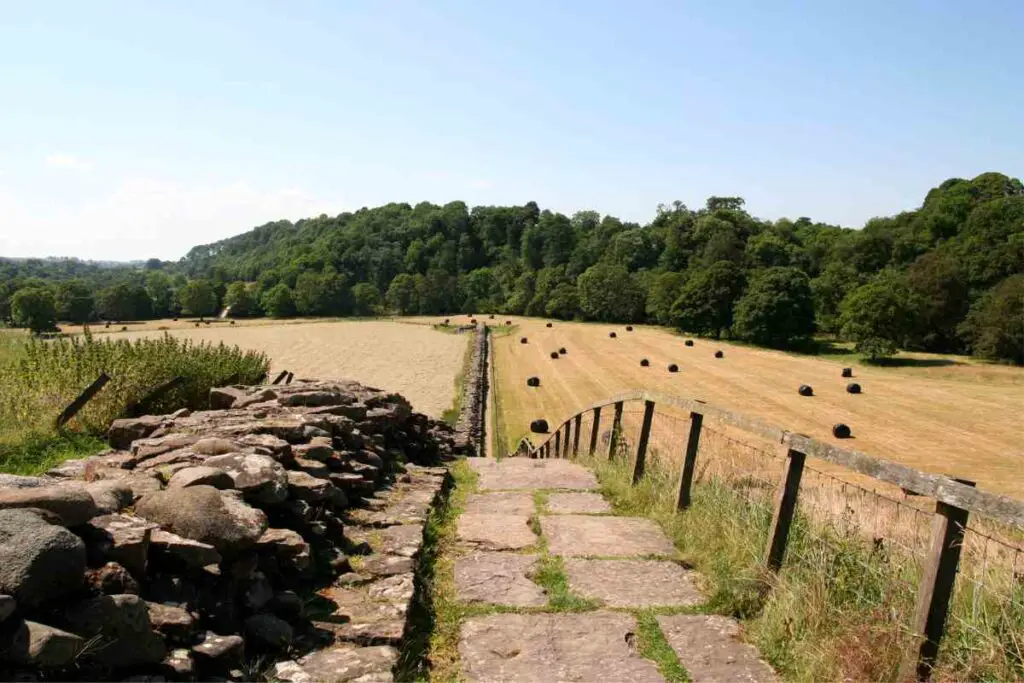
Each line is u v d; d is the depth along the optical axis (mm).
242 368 12703
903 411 41219
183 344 12828
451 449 12859
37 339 11930
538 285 132875
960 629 3730
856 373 57844
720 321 92688
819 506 5656
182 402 10281
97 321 117375
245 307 135125
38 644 2479
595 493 7777
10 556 2674
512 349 75875
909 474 3488
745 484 6508
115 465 5188
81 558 2887
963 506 3105
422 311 140000
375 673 3414
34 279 105062
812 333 86000
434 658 3889
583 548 5703
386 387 49875
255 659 3428
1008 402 44219
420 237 173875
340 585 4441
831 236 126062
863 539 4852
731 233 121438
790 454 4641
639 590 4844
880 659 3465
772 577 4523
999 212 87250
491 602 4637
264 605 3803
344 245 163125
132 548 3229
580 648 4008
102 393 8859
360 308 138625
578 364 62938
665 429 24125
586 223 184250
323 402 8812
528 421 38031
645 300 115312
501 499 7449
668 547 5746
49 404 8258
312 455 6262
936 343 81688
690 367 60281
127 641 2844
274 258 175125
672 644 4062
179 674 2951
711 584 4820
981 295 77625
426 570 5094
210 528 3682
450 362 65750
